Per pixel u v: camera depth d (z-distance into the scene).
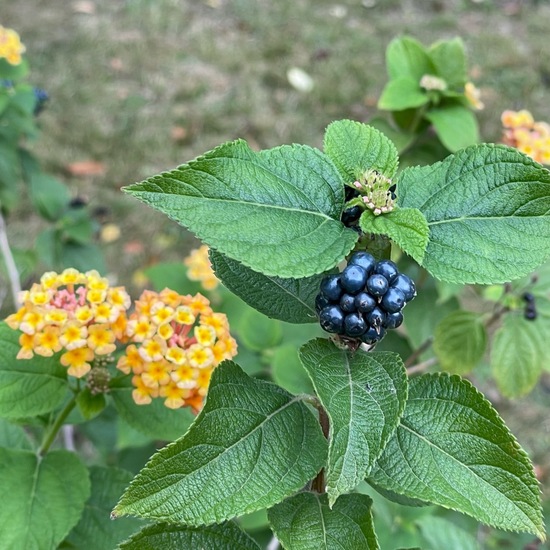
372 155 0.14
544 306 0.25
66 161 0.57
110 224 0.53
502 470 0.12
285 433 0.13
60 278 0.18
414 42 0.27
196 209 0.11
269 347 0.29
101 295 0.18
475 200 0.13
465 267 0.12
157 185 0.11
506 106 0.66
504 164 0.13
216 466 0.12
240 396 0.13
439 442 0.13
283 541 0.13
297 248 0.12
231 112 0.64
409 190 0.13
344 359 0.13
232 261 0.14
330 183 0.13
